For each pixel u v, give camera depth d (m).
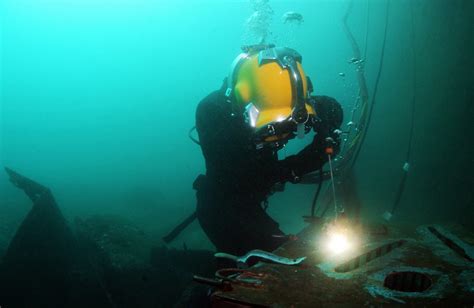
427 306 1.23
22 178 4.95
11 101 68.19
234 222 2.77
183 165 17.78
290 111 2.28
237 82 2.48
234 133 2.53
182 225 3.52
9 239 6.68
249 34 4.25
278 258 1.68
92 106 63.25
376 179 5.89
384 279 1.46
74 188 14.62
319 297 1.33
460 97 4.64
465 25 4.51
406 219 4.88
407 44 5.87
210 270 4.57
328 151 2.35
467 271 1.47
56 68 77.56
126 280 4.23
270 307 1.25
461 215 4.35
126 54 71.12
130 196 11.62
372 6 7.07
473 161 4.33
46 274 4.12
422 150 5.26
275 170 2.49
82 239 5.09
